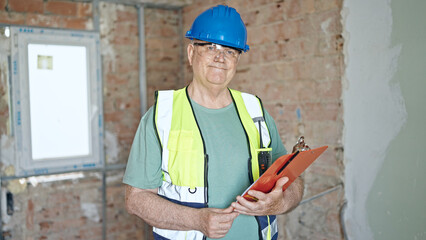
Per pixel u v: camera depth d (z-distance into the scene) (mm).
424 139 1765
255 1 2594
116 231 3061
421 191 1792
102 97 2949
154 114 1151
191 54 1203
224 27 1125
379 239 1982
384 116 1917
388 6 1868
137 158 1134
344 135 2104
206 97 1191
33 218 2734
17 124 2619
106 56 2986
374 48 1937
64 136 2801
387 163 1920
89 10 2896
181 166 1112
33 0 2678
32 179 2715
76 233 2896
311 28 2234
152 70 3227
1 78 2580
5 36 2576
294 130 2385
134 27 3105
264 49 2551
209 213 1033
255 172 1186
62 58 2764
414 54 1783
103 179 2969
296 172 1125
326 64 2166
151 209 1090
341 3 2062
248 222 1179
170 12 3293
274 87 2500
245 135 1198
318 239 2270
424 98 1755
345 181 2111
